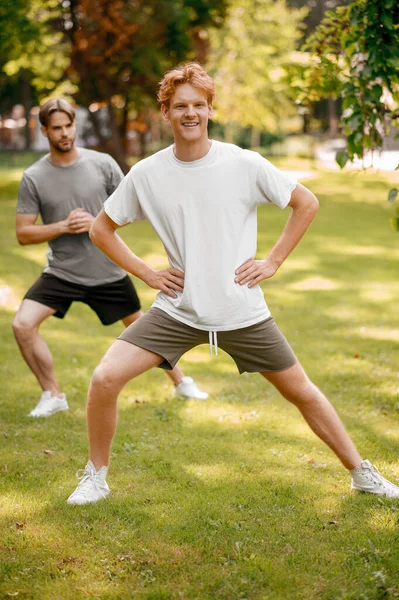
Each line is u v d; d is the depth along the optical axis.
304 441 4.52
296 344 6.82
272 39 31.59
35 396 5.49
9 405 5.28
